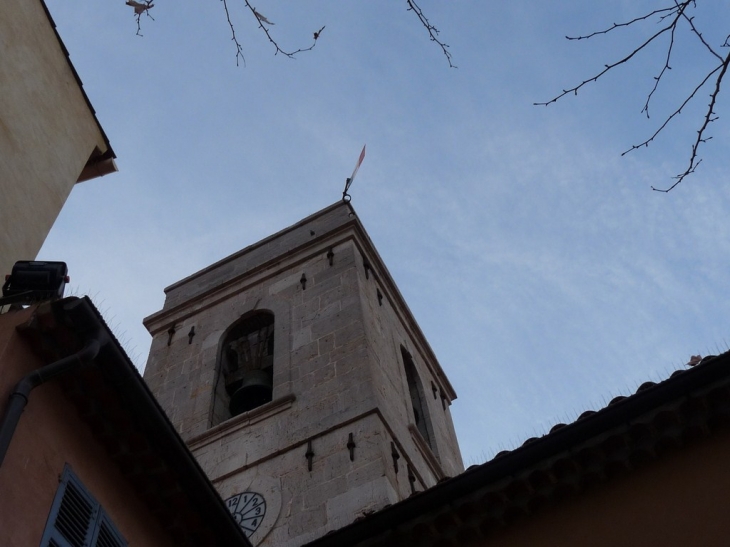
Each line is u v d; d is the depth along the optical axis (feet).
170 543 37.73
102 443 35.65
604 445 37.22
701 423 36.40
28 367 33.42
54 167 50.49
